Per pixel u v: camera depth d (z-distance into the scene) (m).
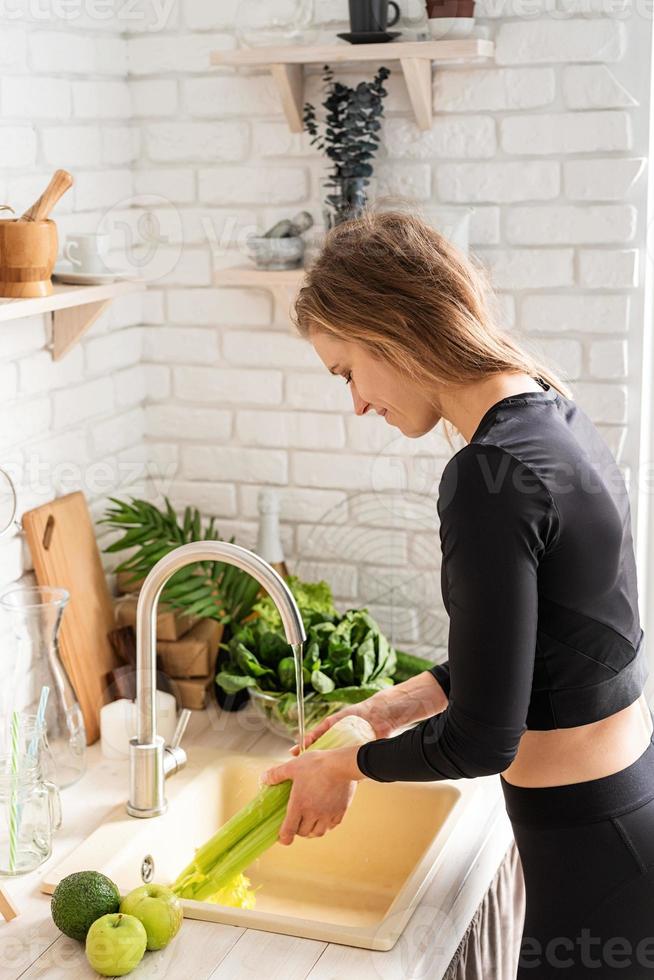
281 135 2.10
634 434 2.03
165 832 1.63
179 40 2.11
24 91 1.82
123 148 2.14
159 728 1.84
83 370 2.05
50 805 1.57
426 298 1.26
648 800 1.32
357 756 1.35
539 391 1.28
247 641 1.96
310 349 2.18
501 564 1.16
